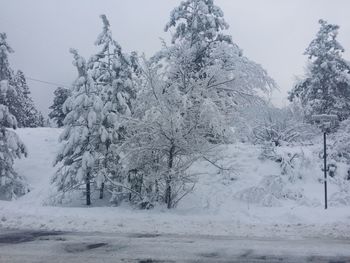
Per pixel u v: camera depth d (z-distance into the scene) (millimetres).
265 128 24469
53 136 30062
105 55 18656
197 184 18234
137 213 14211
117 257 8141
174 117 14570
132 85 17922
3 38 22656
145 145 15242
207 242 9695
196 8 24359
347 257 8281
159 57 19969
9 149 21797
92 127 18016
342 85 32406
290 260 8031
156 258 8086
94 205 18281
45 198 19594
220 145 15836
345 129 23297
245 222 12852
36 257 8094
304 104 33406
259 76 21203
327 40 32750
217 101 16422
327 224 12492
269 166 20031
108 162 17719
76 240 9836
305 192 17906
